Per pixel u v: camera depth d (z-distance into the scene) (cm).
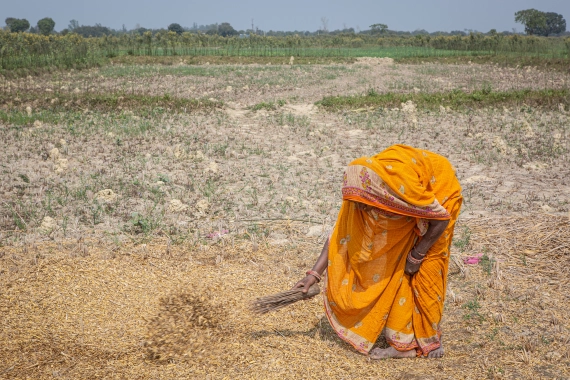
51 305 462
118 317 448
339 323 404
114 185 808
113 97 1655
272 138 1217
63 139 1097
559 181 856
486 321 448
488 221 669
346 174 371
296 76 2775
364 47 6288
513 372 374
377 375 375
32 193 762
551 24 14188
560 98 1727
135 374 369
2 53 2848
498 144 1084
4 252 566
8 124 1274
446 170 387
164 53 4209
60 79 2430
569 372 373
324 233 641
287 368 380
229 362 386
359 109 1662
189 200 752
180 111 1549
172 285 507
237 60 3900
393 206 363
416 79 2688
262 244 609
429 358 400
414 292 396
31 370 369
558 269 539
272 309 403
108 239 612
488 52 4834
